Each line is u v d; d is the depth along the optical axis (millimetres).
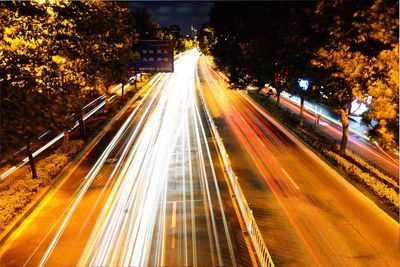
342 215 15719
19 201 17297
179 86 60938
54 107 13703
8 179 21531
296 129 31344
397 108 12688
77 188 19484
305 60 23000
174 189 18938
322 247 13328
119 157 24734
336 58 17438
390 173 23156
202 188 18984
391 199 16766
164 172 21531
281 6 26328
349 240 13773
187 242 13680
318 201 17141
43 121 13188
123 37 29453
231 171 19750
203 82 66000
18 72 13828
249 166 22250
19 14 16625
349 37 16953
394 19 12766
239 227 14844
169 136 30078
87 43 22938
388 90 12648
